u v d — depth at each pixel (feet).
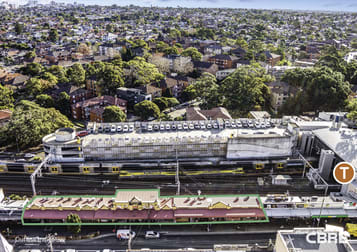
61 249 275.59
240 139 391.24
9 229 295.69
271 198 314.14
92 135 404.77
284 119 450.30
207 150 401.29
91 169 386.11
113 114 532.32
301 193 354.13
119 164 383.86
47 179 375.86
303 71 632.38
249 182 373.61
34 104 533.55
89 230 297.33
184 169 389.19
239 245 262.67
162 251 248.73
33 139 442.50
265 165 400.47
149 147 391.86
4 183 366.22
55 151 379.35
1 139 454.81
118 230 291.17
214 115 507.30
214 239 289.94
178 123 439.63
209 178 380.37
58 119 477.77
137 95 642.22
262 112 529.86
